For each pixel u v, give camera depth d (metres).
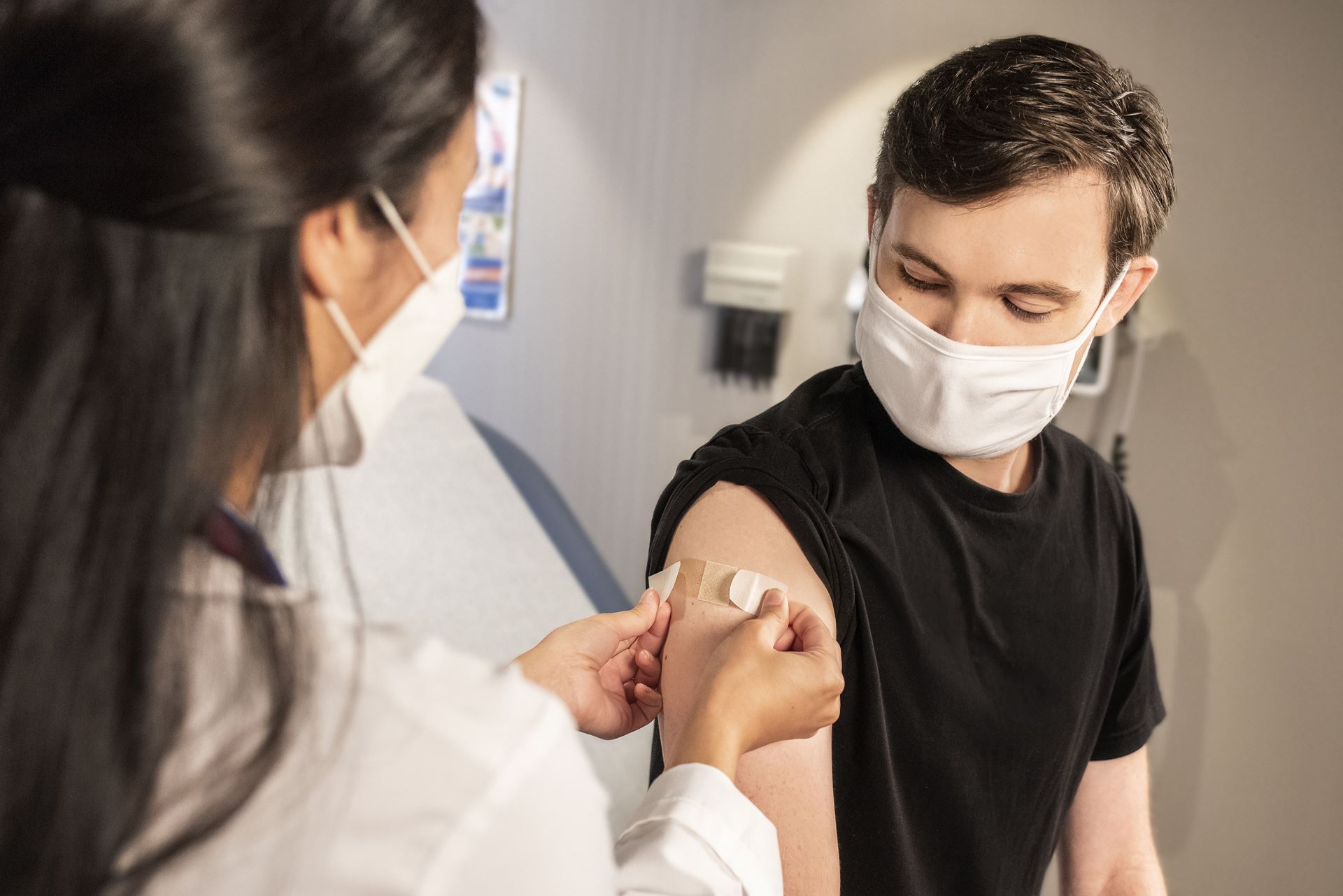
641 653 0.78
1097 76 0.75
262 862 0.38
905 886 0.83
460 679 0.42
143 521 0.37
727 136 2.58
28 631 0.36
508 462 2.33
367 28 0.40
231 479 0.44
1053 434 0.97
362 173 0.41
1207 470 2.10
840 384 0.92
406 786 0.39
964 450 0.83
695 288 2.68
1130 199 0.77
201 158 0.37
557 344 2.95
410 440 1.98
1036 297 0.77
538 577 1.86
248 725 0.39
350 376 0.50
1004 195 0.73
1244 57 1.97
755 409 2.64
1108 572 0.95
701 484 0.79
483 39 0.48
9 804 0.36
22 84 0.36
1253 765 2.12
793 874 0.69
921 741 0.85
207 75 0.36
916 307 0.80
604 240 2.81
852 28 2.38
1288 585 2.05
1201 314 2.07
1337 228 1.93
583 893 0.42
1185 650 2.16
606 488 2.93
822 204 2.47
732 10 2.53
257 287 0.40
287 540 0.67
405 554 1.79
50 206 0.36
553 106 2.84
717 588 0.74
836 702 0.66
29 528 0.36
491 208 2.99
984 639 0.88
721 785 0.56
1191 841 2.19
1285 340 2.00
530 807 0.40
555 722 0.42
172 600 0.38
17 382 0.36
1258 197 1.99
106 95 0.36
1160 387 2.12
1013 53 0.76
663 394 2.78
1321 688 2.03
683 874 0.53
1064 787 0.94
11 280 0.36
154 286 0.37
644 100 2.69
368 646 0.42
